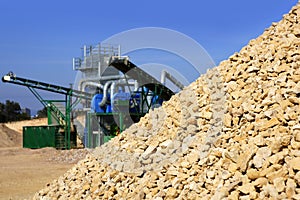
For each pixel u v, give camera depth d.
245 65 8.45
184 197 6.35
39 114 56.53
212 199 5.77
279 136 6.05
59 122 25.66
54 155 21.70
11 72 23.41
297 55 7.63
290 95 6.79
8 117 59.78
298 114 6.30
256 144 6.15
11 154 23.81
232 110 7.48
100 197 7.73
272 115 6.61
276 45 8.39
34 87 23.91
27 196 11.02
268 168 5.59
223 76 8.69
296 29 8.45
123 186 7.59
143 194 6.98
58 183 9.17
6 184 13.24
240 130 6.92
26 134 27.06
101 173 8.33
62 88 24.11
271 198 5.20
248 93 7.62
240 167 5.99
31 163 19.48
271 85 7.38
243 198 5.50
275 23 9.35
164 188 6.83
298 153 5.54
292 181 5.20
